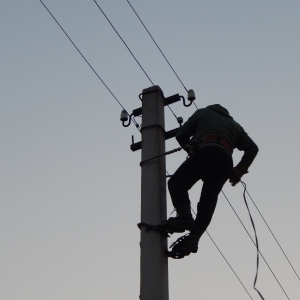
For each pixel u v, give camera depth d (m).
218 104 13.13
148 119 13.64
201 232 11.70
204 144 12.05
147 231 11.76
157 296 11.02
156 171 12.65
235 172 12.63
